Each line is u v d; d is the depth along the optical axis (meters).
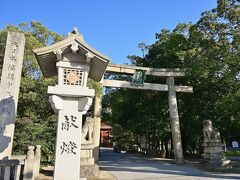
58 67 7.54
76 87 7.35
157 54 26.61
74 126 7.35
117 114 28.62
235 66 17.52
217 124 24.30
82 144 13.23
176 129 21.75
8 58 11.41
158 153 28.58
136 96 27.41
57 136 7.25
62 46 7.42
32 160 8.34
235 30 17.48
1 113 10.80
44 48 7.35
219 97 23.67
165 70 22.50
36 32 17.30
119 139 40.62
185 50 22.05
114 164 19.17
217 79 22.56
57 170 7.08
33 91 15.26
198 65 18.72
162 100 24.95
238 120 22.11
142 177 12.72
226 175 13.69
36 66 15.06
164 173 14.28
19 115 15.17
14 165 8.16
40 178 11.44
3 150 10.48
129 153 36.00
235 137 33.16
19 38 11.73
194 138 25.27
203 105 24.83
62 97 7.40
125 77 28.52
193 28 18.94
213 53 18.36
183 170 15.84
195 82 24.45
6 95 11.03
